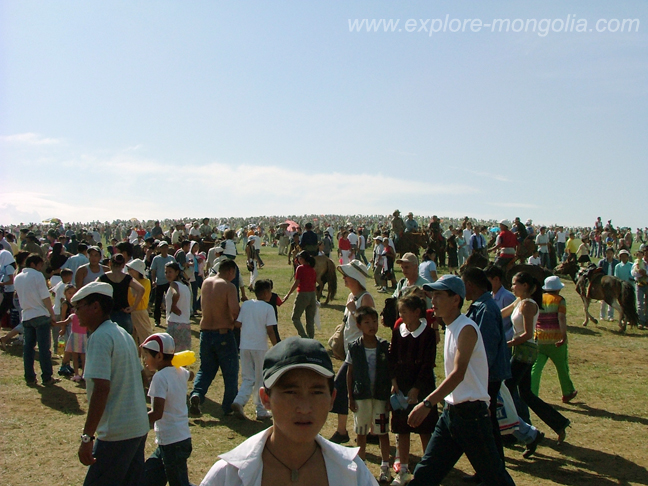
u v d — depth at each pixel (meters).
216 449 5.92
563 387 7.72
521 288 6.02
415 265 7.03
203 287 7.10
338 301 17.03
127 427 3.90
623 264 14.72
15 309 12.00
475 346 4.09
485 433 4.09
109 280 7.32
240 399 6.80
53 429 6.45
